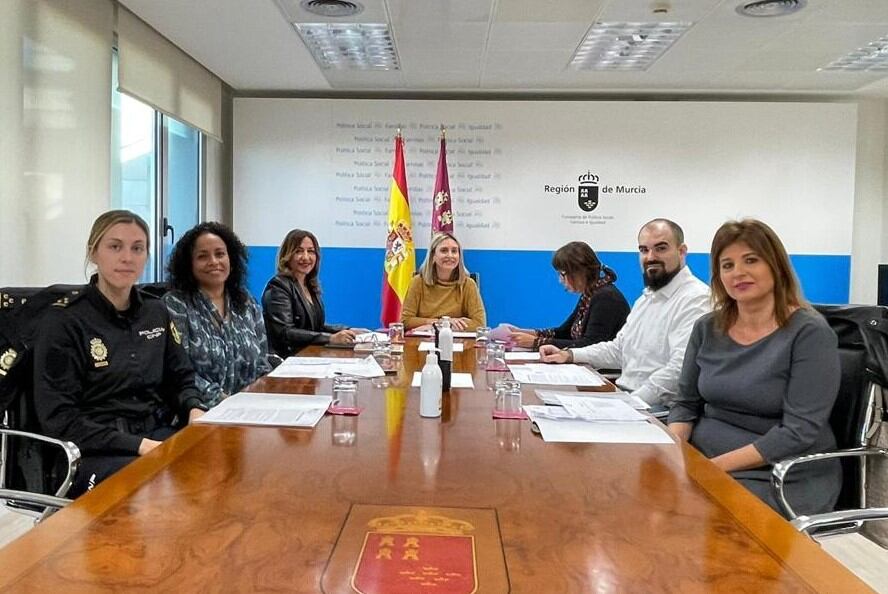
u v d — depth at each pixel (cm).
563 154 550
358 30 421
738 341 192
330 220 558
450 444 142
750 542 93
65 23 335
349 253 560
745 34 413
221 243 265
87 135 356
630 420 163
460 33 414
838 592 79
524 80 520
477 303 404
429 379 167
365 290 561
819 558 88
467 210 554
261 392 194
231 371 264
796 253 550
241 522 98
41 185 319
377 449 138
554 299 558
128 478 117
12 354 184
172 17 391
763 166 547
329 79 523
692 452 138
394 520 100
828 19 386
